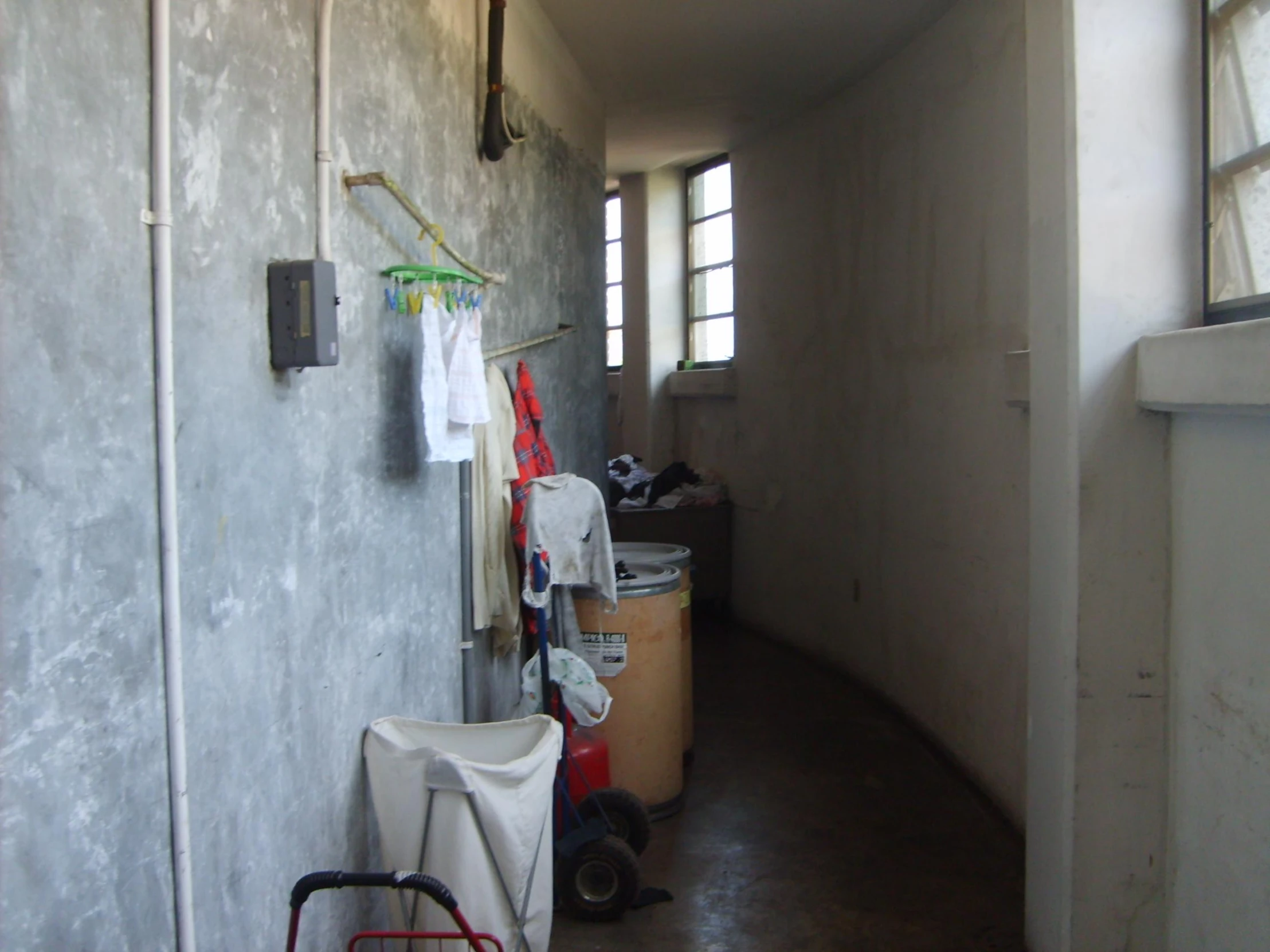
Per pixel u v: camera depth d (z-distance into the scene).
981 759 3.41
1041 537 2.26
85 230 1.12
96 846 1.14
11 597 1.00
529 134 3.33
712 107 4.94
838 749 3.89
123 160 1.19
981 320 3.35
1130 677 2.07
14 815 1.01
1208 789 1.90
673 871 2.90
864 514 4.57
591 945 2.50
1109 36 2.03
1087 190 2.03
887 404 4.28
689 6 3.58
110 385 1.16
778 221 5.39
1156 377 1.93
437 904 1.84
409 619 2.22
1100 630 2.07
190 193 1.34
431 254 2.33
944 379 3.68
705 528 5.96
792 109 5.00
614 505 5.98
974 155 3.39
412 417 2.24
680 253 6.66
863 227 4.48
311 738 1.74
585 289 4.24
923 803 3.37
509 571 2.79
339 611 1.85
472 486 2.64
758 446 5.71
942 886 2.79
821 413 5.00
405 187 2.18
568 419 3.88
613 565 2.79
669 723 3.27
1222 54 1.94
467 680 2.59
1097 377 2.05
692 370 6.45
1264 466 1.69
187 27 1.34
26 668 1.03
